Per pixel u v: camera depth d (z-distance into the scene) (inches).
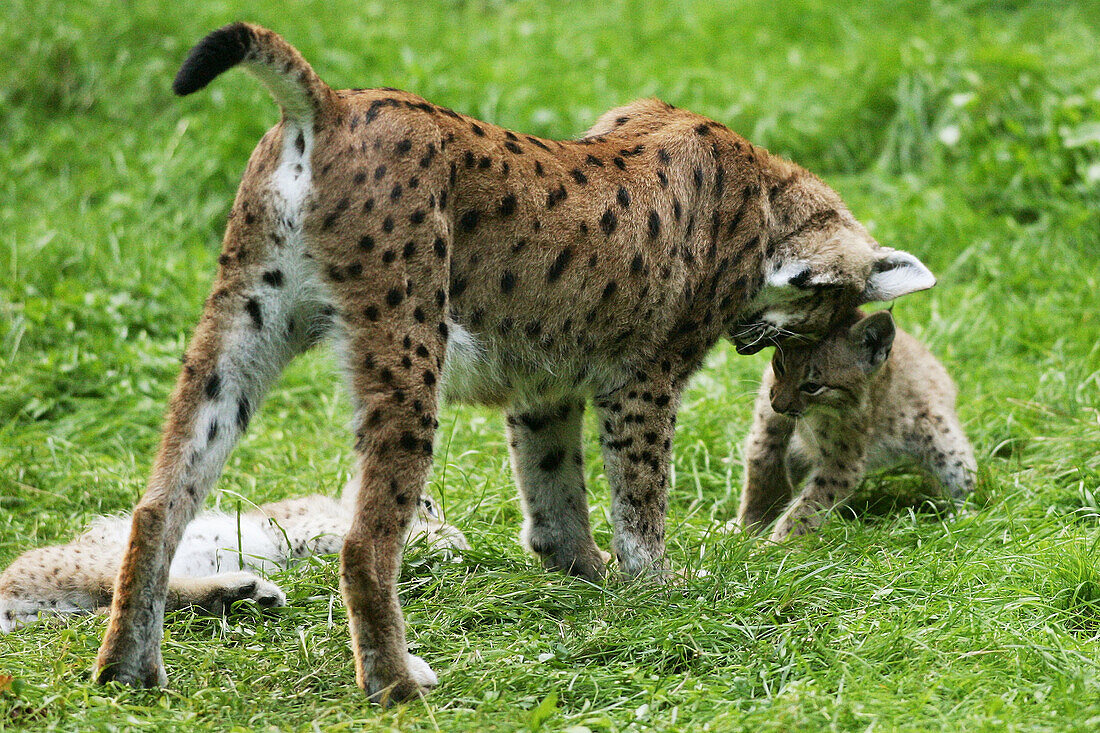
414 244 314.7
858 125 768.9
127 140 748.6
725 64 852.0
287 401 550.0
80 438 505.0
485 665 320.8
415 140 319.3
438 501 444.8
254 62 302.0
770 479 458.6
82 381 545.3
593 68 839.1
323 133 312.8
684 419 510.6
